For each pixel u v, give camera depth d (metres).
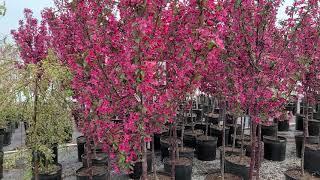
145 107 3.92
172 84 4.33
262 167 8.21
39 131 4.92
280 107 5.57
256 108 5.20
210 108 12.58
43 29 8.47
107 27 4.26
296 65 5.51
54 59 4.75
